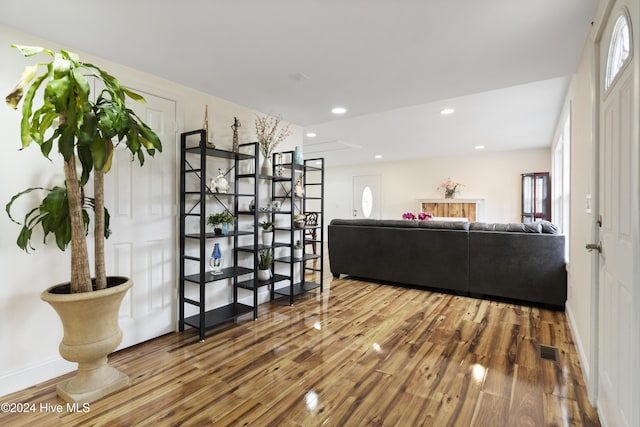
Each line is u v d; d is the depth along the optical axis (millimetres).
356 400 1770
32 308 1943
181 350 2377
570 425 1559
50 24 1809
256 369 2100
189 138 2797
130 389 1874
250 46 2051
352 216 9422
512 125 4633
